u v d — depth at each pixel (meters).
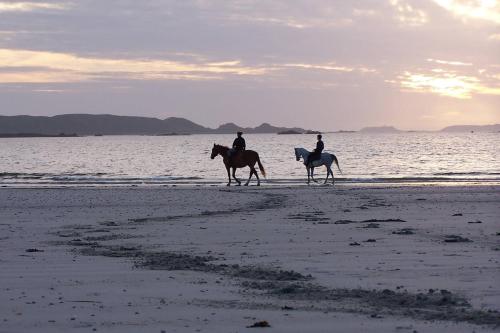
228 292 9.75
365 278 10.75
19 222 20.50
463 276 10.73
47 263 12.50
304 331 7.46
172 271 11.62
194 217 21.78
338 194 30.64
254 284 10.36
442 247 14.09
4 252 14.08
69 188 35.91
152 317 8.16
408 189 33.41
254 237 16.28
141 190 33.66
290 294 9.60
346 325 7.72
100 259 13.05
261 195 30.36
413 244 14.59
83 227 19.14
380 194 30.50
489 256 12.77
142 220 21.03
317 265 12.09
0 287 10.13
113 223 20.11
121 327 7.67
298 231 17.33
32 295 9.51
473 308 8.52
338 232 17.00
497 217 20.66
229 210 24.16
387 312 8.40
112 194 31.41
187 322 7.90
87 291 9.82
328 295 9.49
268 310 8.55
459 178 44.62
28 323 7.85
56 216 22.31
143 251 14.23
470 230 17.25
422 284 10.16
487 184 38.34
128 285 10.31
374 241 15.15
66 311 8.48
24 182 43.72
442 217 20.73
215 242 15.55
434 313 8.29
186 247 14.81
